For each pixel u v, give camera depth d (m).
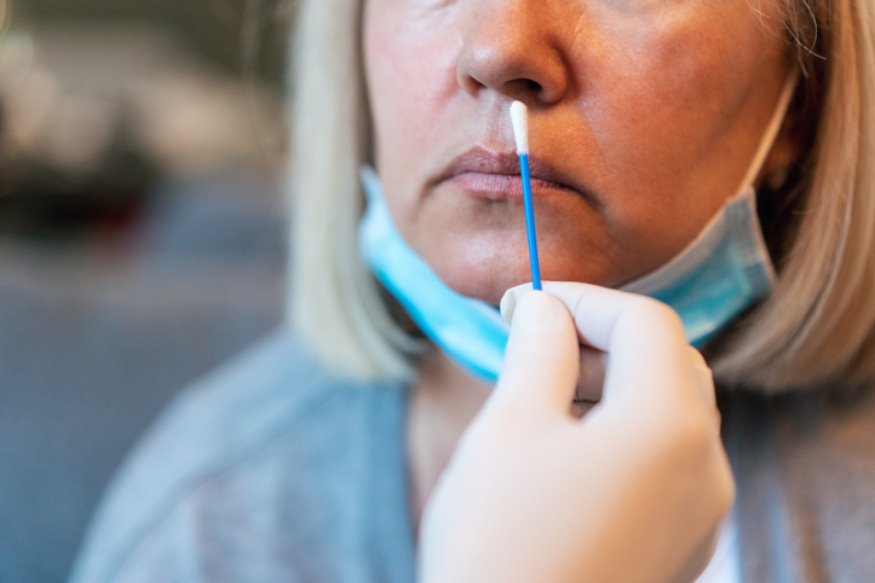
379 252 0.71
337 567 0.71
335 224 0.79
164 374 1.03
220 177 2.35
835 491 0.61
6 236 2.56
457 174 0.53
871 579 0.57
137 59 2.95
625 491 0.37
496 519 0.37
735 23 0.52
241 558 0.72
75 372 1.01
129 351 1.03
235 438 0.79
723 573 0.61
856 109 0.58
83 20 3.14
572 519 0.36
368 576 0.69
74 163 2.66
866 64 0.58
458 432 0.73
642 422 0.38
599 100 0.50
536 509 0.37
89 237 2.67
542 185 0.51
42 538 0.97
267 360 0.89
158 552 0.73
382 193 0.69
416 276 0.66
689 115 0.52
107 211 2.71
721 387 0.66
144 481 0.80
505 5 0.49
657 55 0.50
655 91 0.50
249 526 0.73
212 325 1.06
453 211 0.54
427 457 0.74
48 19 3.08
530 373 0.41
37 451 0.99
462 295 0.56
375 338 0.77
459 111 0.53
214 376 1.04
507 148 0.50
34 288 1.04
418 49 0.55
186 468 0.78
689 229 0.54
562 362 0.42
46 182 2.62
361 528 0.71
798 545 0.59
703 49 0.51
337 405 0.79
